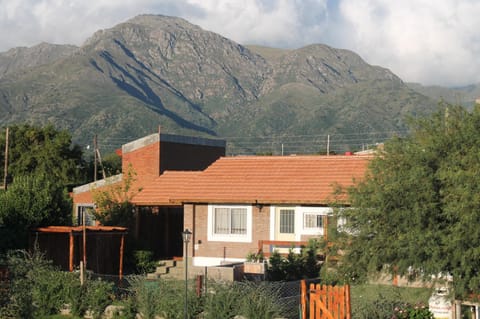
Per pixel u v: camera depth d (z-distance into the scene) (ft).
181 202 108.47
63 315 68.33
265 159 115.14
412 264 55.16
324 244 62.85
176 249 123.54
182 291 63.98
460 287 53.52
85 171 220.23
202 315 61.57
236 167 114.32
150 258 105.09
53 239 90.53
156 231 122.52
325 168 108.37
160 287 65.36
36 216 89.30
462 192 51.88
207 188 109.40
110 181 139.23
